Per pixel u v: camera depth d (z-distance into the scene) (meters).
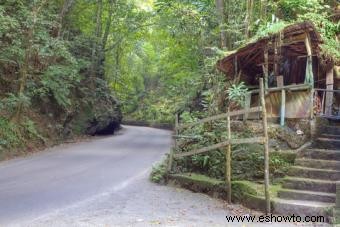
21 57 17.81
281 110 10.69
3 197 8.77
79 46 26.69
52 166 13.31
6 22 16.00
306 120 10.15
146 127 45.56
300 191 7.99
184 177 10.29
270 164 9.09
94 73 28.66
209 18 18.31
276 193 8.15
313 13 13.51
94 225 6.85
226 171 8.91
